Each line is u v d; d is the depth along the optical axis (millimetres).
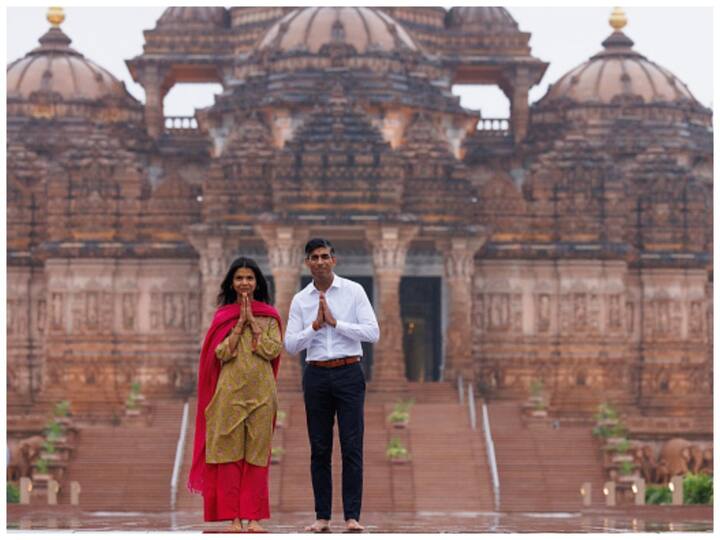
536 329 81938
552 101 92438
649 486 71000
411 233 76188
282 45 85688
